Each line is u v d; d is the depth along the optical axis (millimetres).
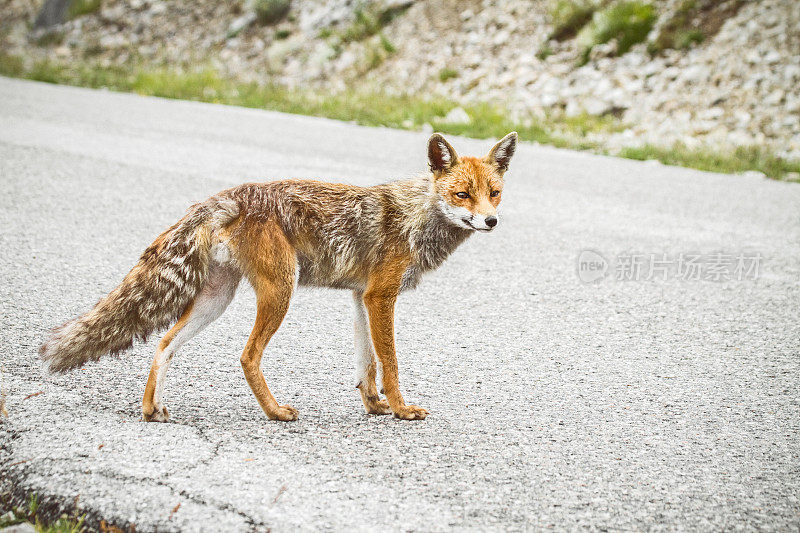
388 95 35656
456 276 14992
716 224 19266
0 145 22500
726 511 7430
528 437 8812
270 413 8906
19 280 12891
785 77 30219
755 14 33188
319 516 6992
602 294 14250
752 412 9711
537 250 16750
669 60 32781
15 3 56031
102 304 8703
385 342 9211
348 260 9352
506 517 7145
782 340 12258
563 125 30469
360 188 9641
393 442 8562
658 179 24062
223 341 11273
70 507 7035
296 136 27406
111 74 40312
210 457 7930
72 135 24812
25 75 39438
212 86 37656
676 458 8453
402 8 42156
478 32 38781
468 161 10023
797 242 17875
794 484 7992
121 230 15891
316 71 40062
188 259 8617
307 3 45406
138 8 49875
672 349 11797
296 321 12320
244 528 6762
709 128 28969
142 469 7590
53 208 17031
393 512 7121
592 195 21781
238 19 46375
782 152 26906
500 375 10625
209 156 23000
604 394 10117
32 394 9133
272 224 8820
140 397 9344
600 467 8180
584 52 34719
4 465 7656
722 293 14492
